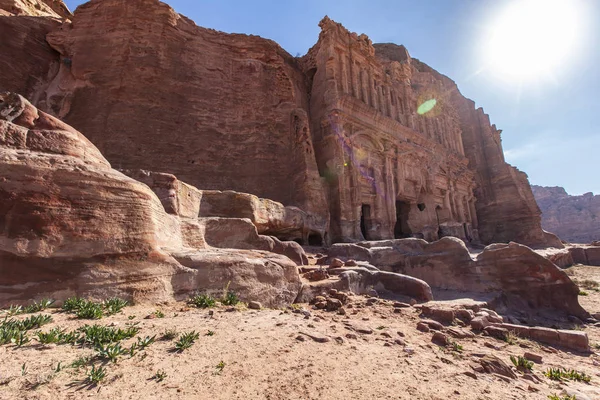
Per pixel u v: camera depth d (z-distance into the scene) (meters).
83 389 2.88
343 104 27.72
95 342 3.88
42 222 5.62
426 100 43.12
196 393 3.06
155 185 10.16
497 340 7.27
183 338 4.33
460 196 43.41
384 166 30.27
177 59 23.48
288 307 8.10
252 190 23.23
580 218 106.69
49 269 5.46
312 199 22.70
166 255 7.08
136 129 20.55
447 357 5.25
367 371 4.06
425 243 15.71
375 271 12.23
